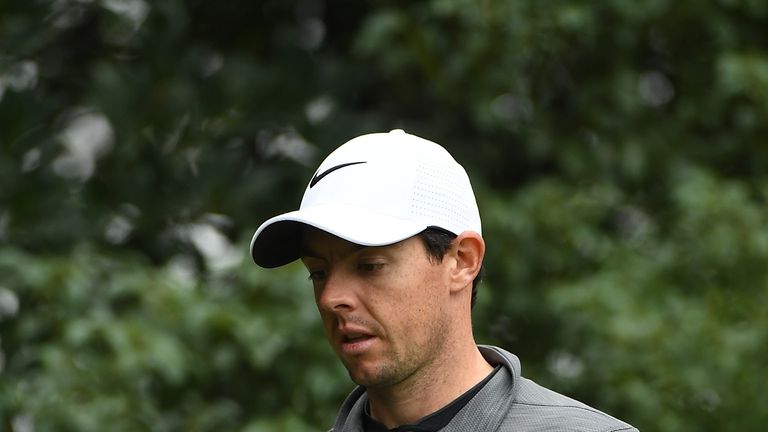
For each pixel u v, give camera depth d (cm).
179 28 2212
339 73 2248
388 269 855
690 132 2216
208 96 2223
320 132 2217
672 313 1955
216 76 2225
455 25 2067
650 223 2152
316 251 870
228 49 2298
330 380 1897
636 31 2127
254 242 899
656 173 2175
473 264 895
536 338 2116
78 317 1888
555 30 2066
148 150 2205
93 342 1892
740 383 1917
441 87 2095
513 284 2092
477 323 2056
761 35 2194
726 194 1997
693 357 1923
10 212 2164
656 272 2009
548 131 2153
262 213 2217
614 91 2133
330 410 1917
